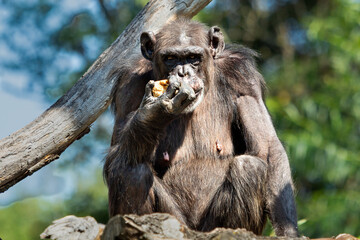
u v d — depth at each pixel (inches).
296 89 1316.4
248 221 444.1
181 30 474.6
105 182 489.1
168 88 410.0
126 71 497.0
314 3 1424.7
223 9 1408.7
